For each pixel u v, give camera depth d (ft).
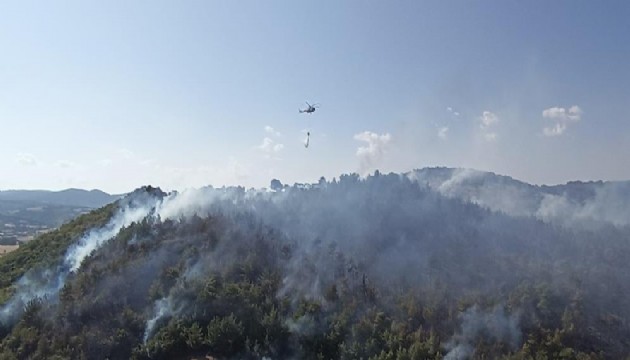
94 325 250.98
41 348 234.99
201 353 238.48
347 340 243.60
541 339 253.65
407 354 231.30
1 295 284.00
